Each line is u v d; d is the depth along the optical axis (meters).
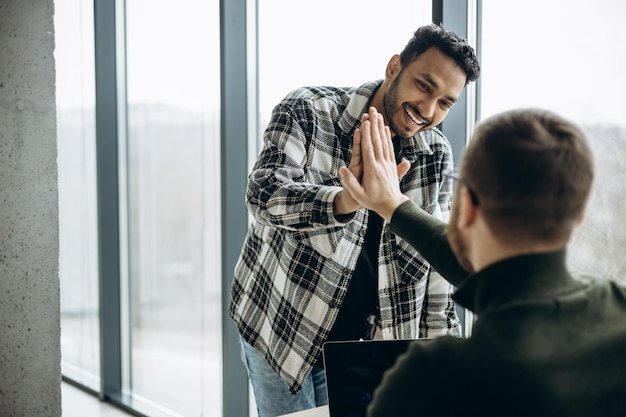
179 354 3.53
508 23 2.10
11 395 2.27
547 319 0.75
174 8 3.36
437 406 0.75
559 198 0.75
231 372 3.04
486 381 0.73
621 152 1.80
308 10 2.74
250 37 3.01
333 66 2.64
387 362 1.25
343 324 1.80
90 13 3.81
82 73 3.93
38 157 2.18
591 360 0.76
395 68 1.73
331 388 1.25
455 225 0.86
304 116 1.73
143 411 3.68
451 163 1.84
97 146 3.77
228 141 2.97
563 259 0.79
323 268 1.71
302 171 1.68
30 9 2.14
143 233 3.74
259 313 1.87
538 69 2.01
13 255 2.21
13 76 2.16
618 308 0.81
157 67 3.51
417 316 1.81
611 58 1.81
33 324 2.22
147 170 3.67
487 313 0.77
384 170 1.30
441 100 1.65
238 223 3.03
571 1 1.91
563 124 0.78
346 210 1.45
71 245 4.19
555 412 0.74
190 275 3.41
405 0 2.35
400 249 1.75
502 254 0.80
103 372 3.90
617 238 1.79
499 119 0.80
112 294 3.89
